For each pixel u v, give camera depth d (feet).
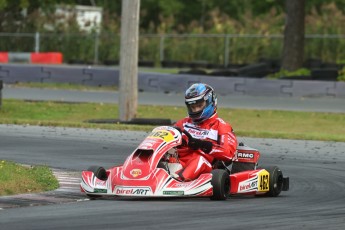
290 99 249.34
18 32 436.35
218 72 291.99
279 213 84.94
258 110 229.45
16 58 409.28
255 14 435.53
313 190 108.37
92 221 76.69
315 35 373.20
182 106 238.07
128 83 200.34
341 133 200.44
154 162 92.68
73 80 280.31
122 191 90.84
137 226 74.28
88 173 95.20
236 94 255.29
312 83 250.16
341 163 138.72
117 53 417.69
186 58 405.39
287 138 177.47
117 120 200.44
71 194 97.14
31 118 216.74
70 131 176.76
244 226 75.72
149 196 90.84
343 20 396.16
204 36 371.56
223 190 93.04
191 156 98.07
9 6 414.41
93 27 442.09
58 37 426.51
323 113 226.17
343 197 101.40
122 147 152.76
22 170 106.73
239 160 103.04
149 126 189.16
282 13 430.20
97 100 248.93
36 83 284.41
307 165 135.54
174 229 73.05
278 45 388.78
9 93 258.78
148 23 559.79
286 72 292.20
